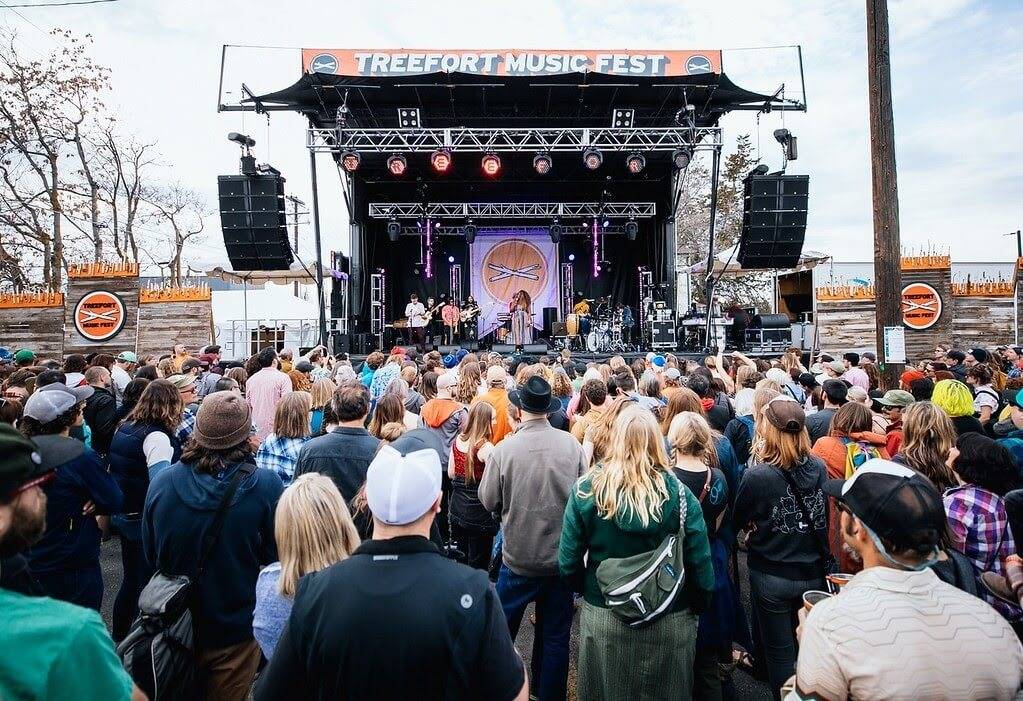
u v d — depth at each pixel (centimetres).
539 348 1605
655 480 240
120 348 1372
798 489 288
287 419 388
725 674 337
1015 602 233
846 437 351
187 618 228
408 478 154
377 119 1526
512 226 1970
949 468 297
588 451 407
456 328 1748
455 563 156
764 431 304
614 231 1930
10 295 1423
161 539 235
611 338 1747
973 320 1373
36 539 131
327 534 213
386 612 140
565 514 256
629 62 1201
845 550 288
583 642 251
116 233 2392
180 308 1384
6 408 369
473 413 424
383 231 1889
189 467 245
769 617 291
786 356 736
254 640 245
